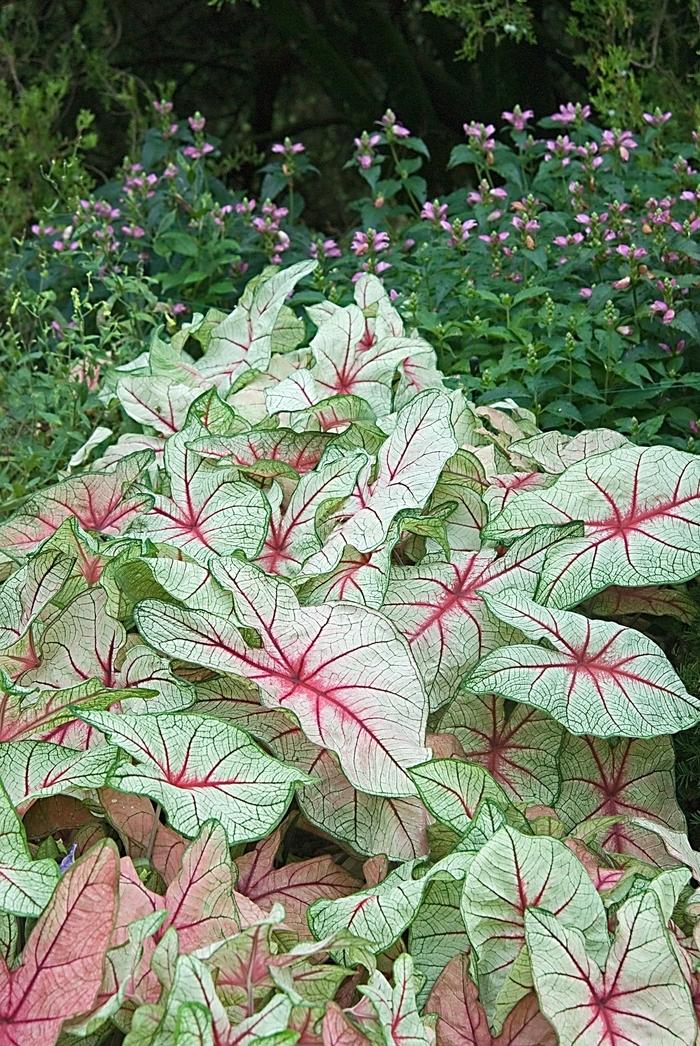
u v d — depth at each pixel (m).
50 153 4.66
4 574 2.20
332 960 1.75
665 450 2.09
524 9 4.55
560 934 1.67
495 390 2.71
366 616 1.93
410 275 3.22
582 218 3.01
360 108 6.25
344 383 2.41
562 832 1.88
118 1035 1.73
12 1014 1.61
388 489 2.08
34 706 1.87
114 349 2.96
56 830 1.89
